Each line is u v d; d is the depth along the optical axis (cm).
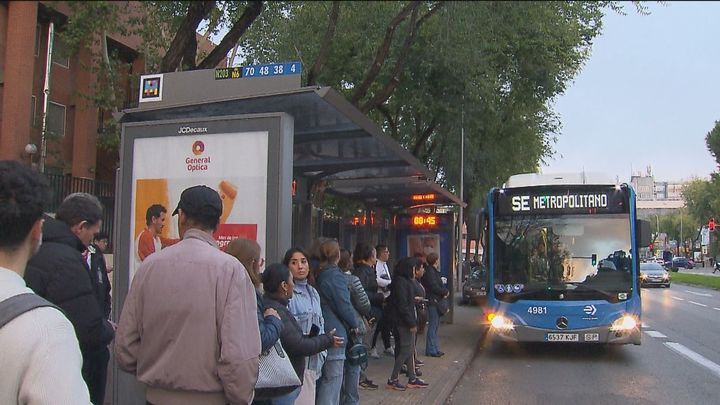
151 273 312
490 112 1856
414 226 1609
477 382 946
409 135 2206
